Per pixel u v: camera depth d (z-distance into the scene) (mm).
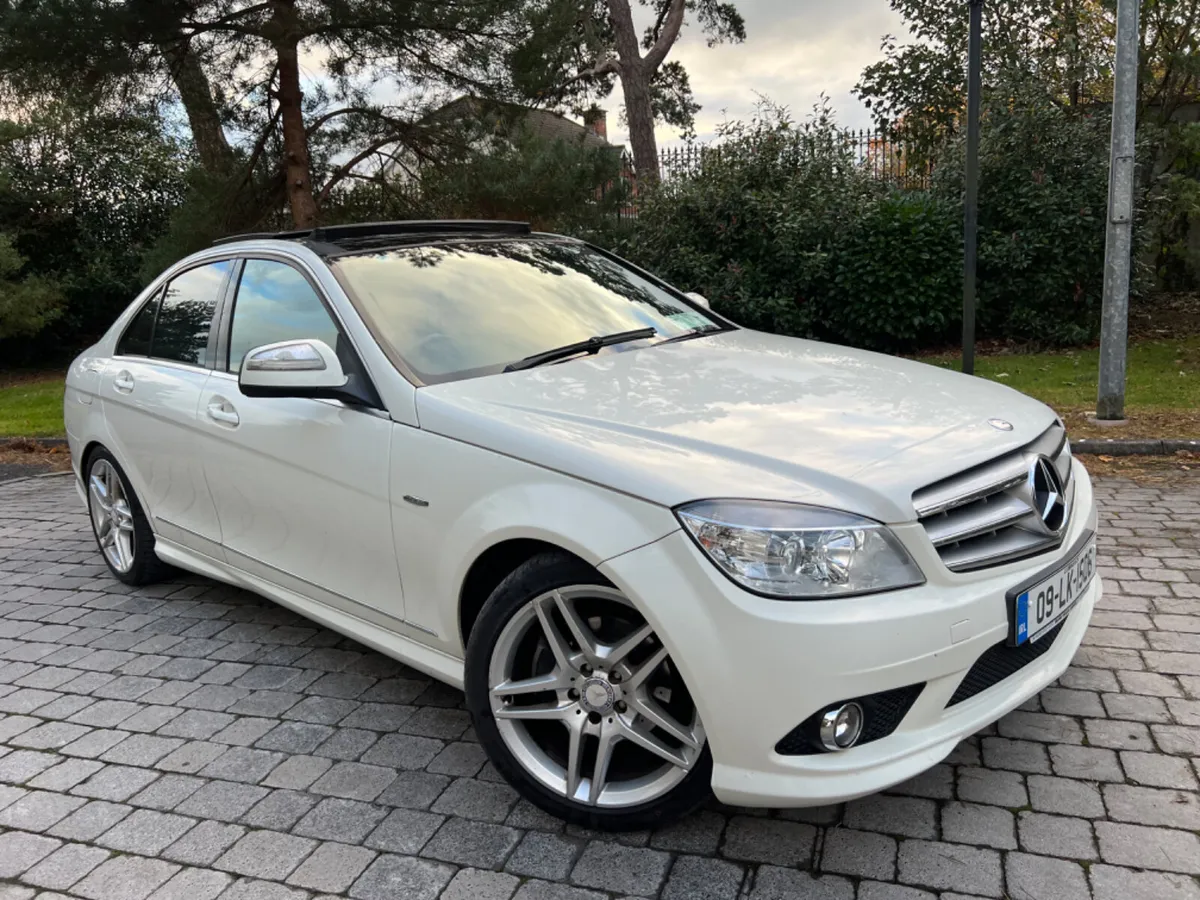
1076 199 10055
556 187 13086
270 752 3178
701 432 2541
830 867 2420
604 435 2564
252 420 3486
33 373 16625
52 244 17203
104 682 3803
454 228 4074
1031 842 2465
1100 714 3061
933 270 10562
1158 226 11555
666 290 4246
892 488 2301
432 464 2809
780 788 2254
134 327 4547
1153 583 4117
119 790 3006
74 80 11172
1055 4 12508
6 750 3301
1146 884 2285
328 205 13516
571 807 2607
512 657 2672
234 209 12930
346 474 3096
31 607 4738
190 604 4637
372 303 3285
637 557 2326
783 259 10906
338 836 2689
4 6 10352
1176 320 11398
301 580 3488
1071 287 10422
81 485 5086
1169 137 11727
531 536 2520
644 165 21469
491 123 13344
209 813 2848
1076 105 11852
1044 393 8211
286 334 3480
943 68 13227
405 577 2979
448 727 3287
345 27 11555
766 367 3203
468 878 2473
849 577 2213
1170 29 11758
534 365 3186
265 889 2486
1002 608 2385
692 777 2426
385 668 3795
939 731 2348
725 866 2449
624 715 2523
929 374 3217
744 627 2201
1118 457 6344
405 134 13445
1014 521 2504
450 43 12297
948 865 2398
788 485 2305
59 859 2668
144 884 2537
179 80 11922
